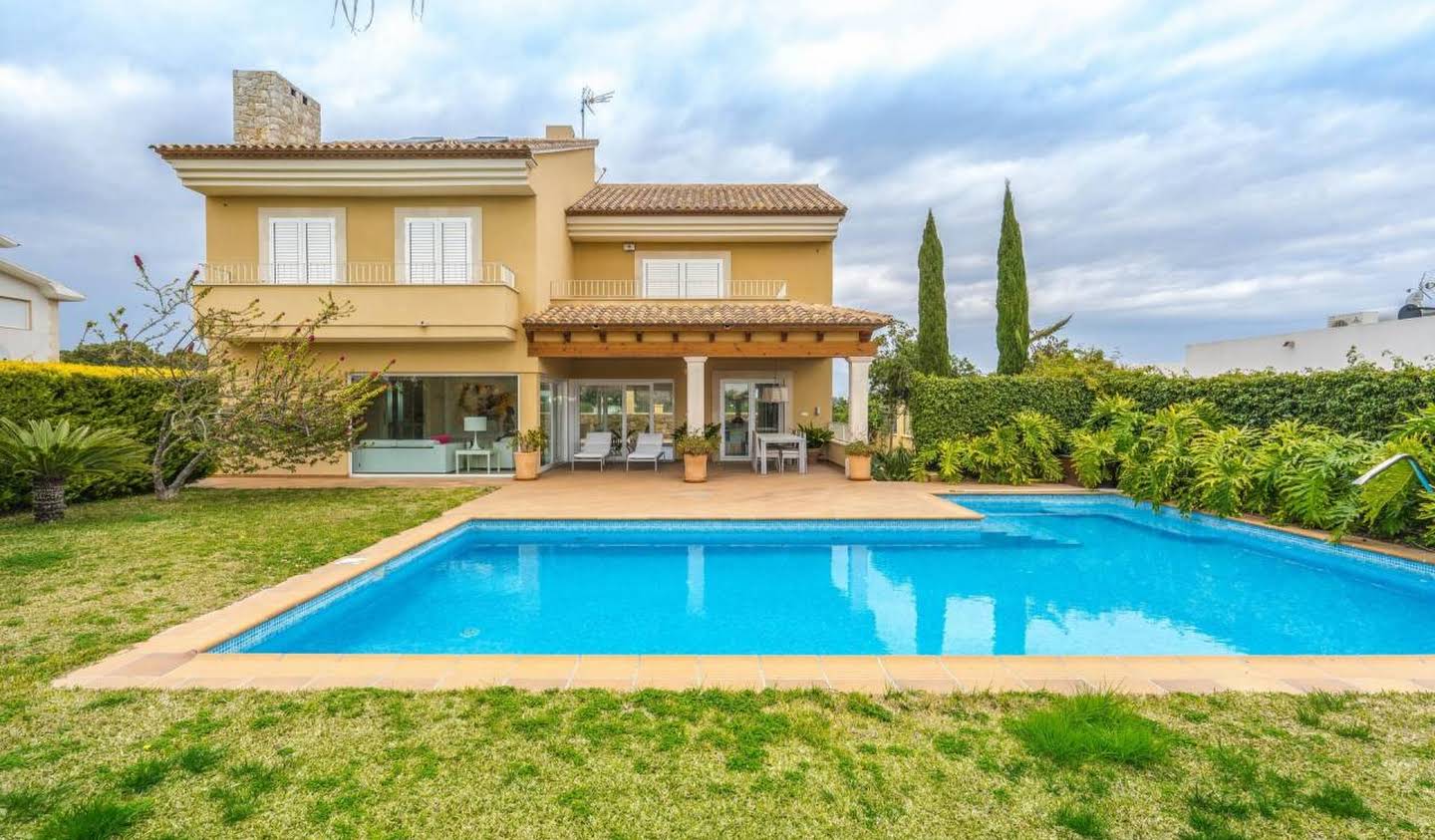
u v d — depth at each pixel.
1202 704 3.98
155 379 12.58
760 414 19.75
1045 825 2.88
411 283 14.30
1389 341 14.95
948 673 4.45
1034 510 12.88
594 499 12.23
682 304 17.36
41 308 18.70
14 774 3.19
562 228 17.47
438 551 9.27
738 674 4.43
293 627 6.05
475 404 15.76
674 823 2.88
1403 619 6.96
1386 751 3.45
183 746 3.46
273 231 15.02
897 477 15.55
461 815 2.92
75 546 8.00
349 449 13.73
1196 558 9.48
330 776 3.20
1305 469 9.37
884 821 2.90
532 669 4.49
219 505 11.25
